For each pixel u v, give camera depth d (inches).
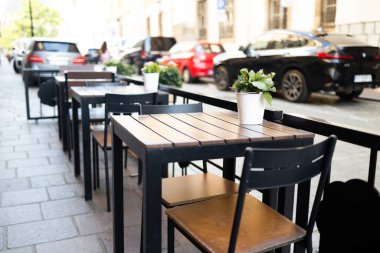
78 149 145.1
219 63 395.2
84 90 145.9
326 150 59.5
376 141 60.7
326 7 444.8
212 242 60.8
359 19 396.2
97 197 126.0
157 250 63.7
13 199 123.8
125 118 86.3
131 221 108.1
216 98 111.2
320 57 289.7
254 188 53.2
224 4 582.9
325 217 68.9
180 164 114.2
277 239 62.0
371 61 292.5
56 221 108.7
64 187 134.8
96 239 99.0
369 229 61.8
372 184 63.5
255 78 79.2
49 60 446.9
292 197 75.0
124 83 171.8
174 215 70.6
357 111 261.1
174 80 223.6
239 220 53.1
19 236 100.2
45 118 253.4
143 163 62.5
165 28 860.6
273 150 52.4
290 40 321.4
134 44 641.0
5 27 1736.0
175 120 84.7
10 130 226.4
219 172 152.5
